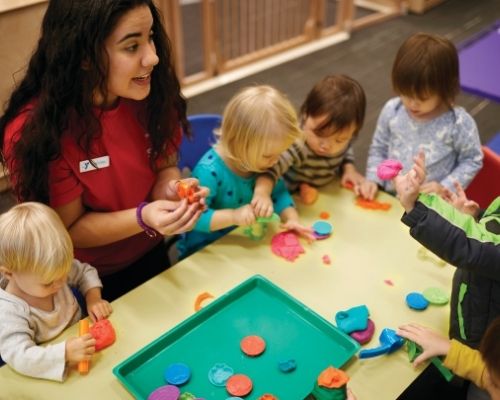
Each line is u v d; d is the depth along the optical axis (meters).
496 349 0.79
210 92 3.16
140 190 1.26
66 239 0.95
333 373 0.86
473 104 3.04
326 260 1.15
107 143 1.12
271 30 3.67
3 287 0.99
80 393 0.87
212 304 1.01
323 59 3.59
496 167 1.47
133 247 1.33
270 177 1.33
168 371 0.90
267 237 1.22
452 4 4.43
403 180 0.91
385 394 0.89
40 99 1.01
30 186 1.05
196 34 3.73
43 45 0.99
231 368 0.91
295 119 1.24
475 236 0.85
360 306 1.02
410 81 1.45
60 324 0.99
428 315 1.03
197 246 1.36
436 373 1.42
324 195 1.39
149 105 1.17
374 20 4.09
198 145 1.65
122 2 0.93
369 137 2.78
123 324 1.00
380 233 1.24
